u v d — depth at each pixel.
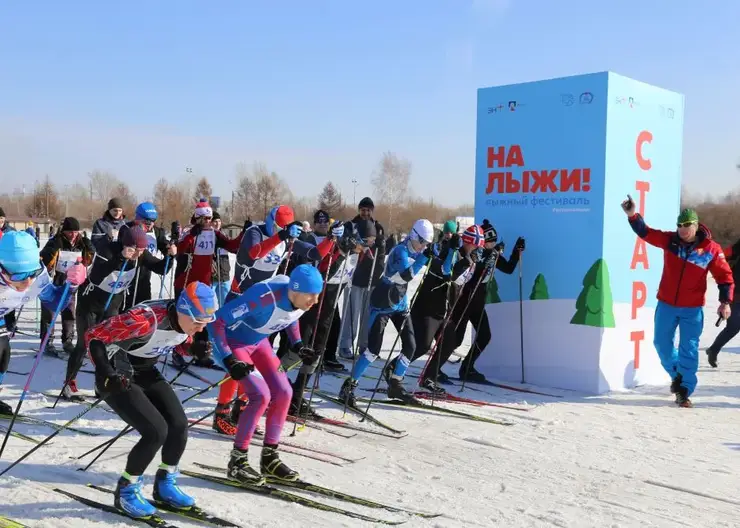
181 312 3.03
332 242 5.38
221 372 6.56
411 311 5.85
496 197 6.71
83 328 5.18
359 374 5.40
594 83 5.98
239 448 3.60
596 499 3.60
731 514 3.42
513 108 6.55
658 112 6.47
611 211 6.04
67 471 3.73
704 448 4.52
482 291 6.40
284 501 3.43
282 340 6.07
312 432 4.73
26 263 3.66
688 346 5.59
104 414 4.98
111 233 6.87
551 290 6.34
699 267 5.51
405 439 4.64
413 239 5.33
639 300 6.41
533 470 4.04
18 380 5.98
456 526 3.18
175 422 3.21
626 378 6.34
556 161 6.26
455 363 7.58
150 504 3.17
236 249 6.74
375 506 3.39
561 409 5.52
